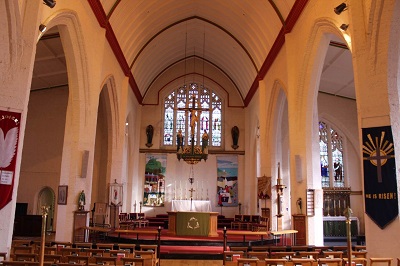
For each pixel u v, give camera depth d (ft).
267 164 62.03
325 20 36.81
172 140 81.30
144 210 77.20
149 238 48.16
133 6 51.62
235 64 75.20
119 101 60.03
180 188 78.54
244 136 81.51
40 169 65.05
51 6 30.25
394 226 25.36
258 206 67.77
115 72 55.88
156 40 67.41
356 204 66.49
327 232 62.85
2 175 26.07
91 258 23.36
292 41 47.88
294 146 45.37
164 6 59.00
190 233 50.34
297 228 43.47
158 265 30.89
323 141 68.85
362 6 28.14
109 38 49.06
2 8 25.23
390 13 26.16
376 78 27.07
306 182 43.75
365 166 26.68
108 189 58.70
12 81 26.81
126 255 26.68
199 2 63.16
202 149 58.03
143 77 75.36
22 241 31.83
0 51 26.48
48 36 47.96
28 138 65.77
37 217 59.67
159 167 79.25
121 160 60.23
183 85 83.71
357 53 27.94
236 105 82.74
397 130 26.30
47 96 67.00
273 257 27.30
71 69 40.91
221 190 78.95
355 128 68.33
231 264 26.96
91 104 43.70
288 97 47.32
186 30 71.20
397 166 25.80
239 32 64.18
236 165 80.12
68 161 41.75
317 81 43.93
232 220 74.64
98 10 43.06
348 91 65.67
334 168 67.97
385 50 26.71
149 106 82.12
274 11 49.78
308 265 23.09
